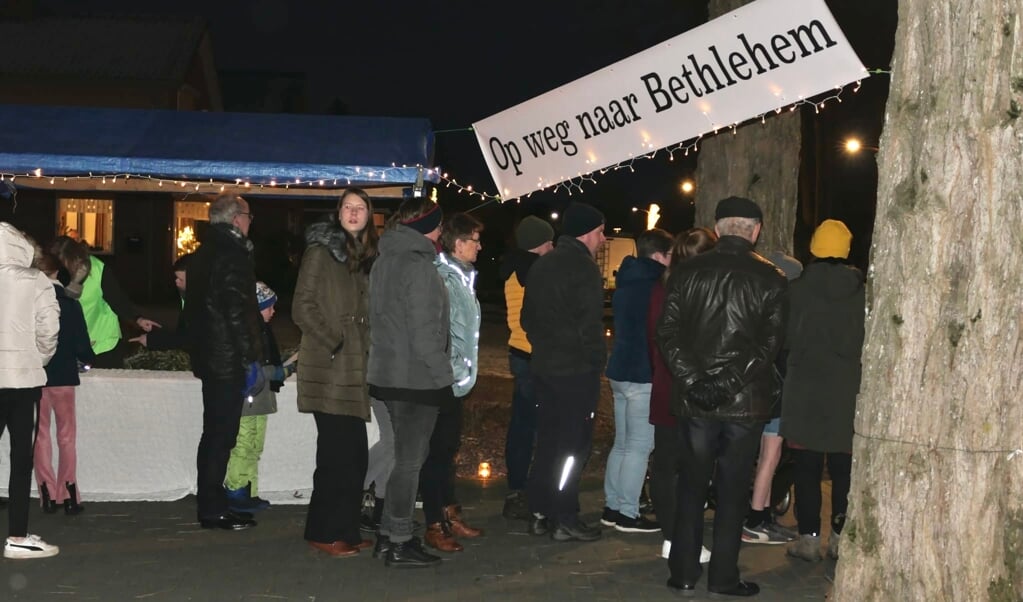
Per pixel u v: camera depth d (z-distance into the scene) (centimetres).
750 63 616
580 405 643
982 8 400
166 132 857
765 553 645
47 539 638
